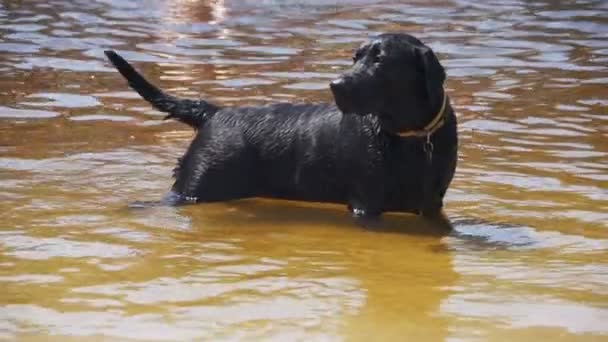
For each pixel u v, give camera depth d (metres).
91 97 14.91
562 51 18.05
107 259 8.76
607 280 8.33
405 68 9.62
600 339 7.11
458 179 11.29
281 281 8.27
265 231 9.75
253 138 10.62
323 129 10.34
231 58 17.34
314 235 9.64
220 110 10.95
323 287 8.14
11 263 8.62
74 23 20.28
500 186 11.07
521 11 21.70
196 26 20.11
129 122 13.66
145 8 22.08
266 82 15.58
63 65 16.81
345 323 7.37
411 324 7.36
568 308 7.69
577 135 13.04
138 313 7.53
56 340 7.04
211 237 9.50
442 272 8.56
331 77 15.91
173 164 11.87
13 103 14.47
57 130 13.18
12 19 20.59
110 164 11.80
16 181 11.06
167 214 10.19
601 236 9.52
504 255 9.04
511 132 13.18
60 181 11.12
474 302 7.82
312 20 20.81
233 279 8.30
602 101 14.75
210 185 10.61
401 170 9.93
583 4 22.39
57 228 9.60
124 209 10.28
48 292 7.95
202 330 7.21
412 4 22.59
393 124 9.81
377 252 9.13
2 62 16.97
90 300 7.78
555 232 9.66
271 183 10.62
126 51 17.80
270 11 21.81
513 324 7.37
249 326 7.29
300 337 7.11
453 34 19.36
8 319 7.39
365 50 9.75
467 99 14.83
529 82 15.86
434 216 10.23
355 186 10.17
